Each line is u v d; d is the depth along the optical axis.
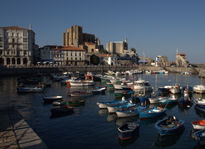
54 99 42.44
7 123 25.09
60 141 22.92
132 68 160.12
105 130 26.44
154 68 158.38
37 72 118.19
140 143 22.86
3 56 121.12
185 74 132.62
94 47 195.88
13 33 123.19
